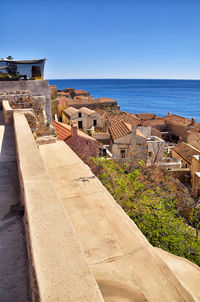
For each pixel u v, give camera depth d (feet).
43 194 6.07
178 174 64.49
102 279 5.83
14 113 21.15
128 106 469.16
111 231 7.80
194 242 26.48
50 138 19.80
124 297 5.42
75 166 13.89
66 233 4.58
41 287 3.40
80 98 229.45
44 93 32.42
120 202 27.68
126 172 46.93
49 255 4.03
